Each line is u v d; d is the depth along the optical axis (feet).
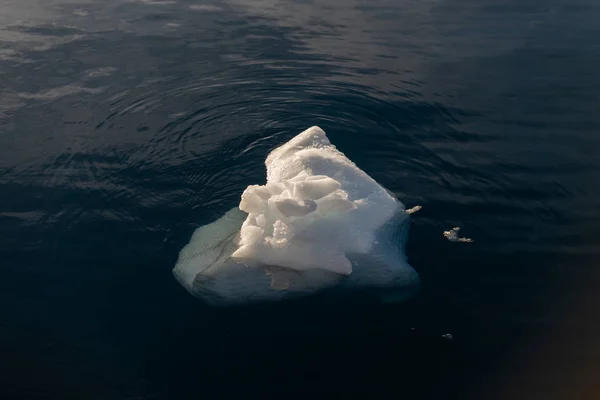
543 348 13.56
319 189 16.42
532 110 24.89
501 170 20.74
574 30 32.94
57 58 28.37
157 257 16.40
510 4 37.06
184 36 31.37
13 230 17.34
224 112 24.32
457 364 13.09
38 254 16.48
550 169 20.83
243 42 30.83
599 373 12.92
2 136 22.07
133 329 13.98
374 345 13.51
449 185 19.89
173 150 21.56
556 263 16.34
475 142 22.49
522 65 28.91
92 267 16.01
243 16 34.35
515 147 22.20
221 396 12.30
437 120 24.06
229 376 12.73
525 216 18.35
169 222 17.85
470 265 16.19
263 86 26.48
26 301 14.89
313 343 13.53
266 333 13.78
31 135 22.18
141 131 22.70
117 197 18.86
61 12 34.22
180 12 34.68
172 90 25.88
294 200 15.79
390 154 21.72
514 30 32.96
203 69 27.86
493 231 17.62
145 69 27.63
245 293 14.80
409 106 25.02
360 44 31.01
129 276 15.67
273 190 16.81
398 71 28.12
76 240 17.02
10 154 20.97
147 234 17.30
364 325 14.03
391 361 13.12
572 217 18.34
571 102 25.57
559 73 28.14
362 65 28.63
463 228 17.72
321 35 31.94
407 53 30.09
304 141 19.98
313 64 28.60
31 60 28.12
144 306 14.64
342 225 16.29
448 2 37.32
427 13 35.50
